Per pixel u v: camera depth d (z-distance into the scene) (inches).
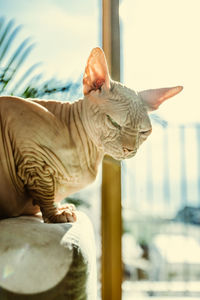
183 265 63.9
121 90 32.6
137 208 64.1
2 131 31.0
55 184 31.9
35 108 31.6
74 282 26.7
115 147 31.3
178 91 34.0
